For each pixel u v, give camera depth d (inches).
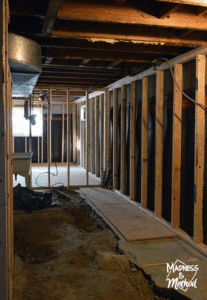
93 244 124.3
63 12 87.0
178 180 133.8
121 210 167.3
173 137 131.6
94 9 89.5
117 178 223.3
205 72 113.6
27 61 98.3
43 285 91.8
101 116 251.9
